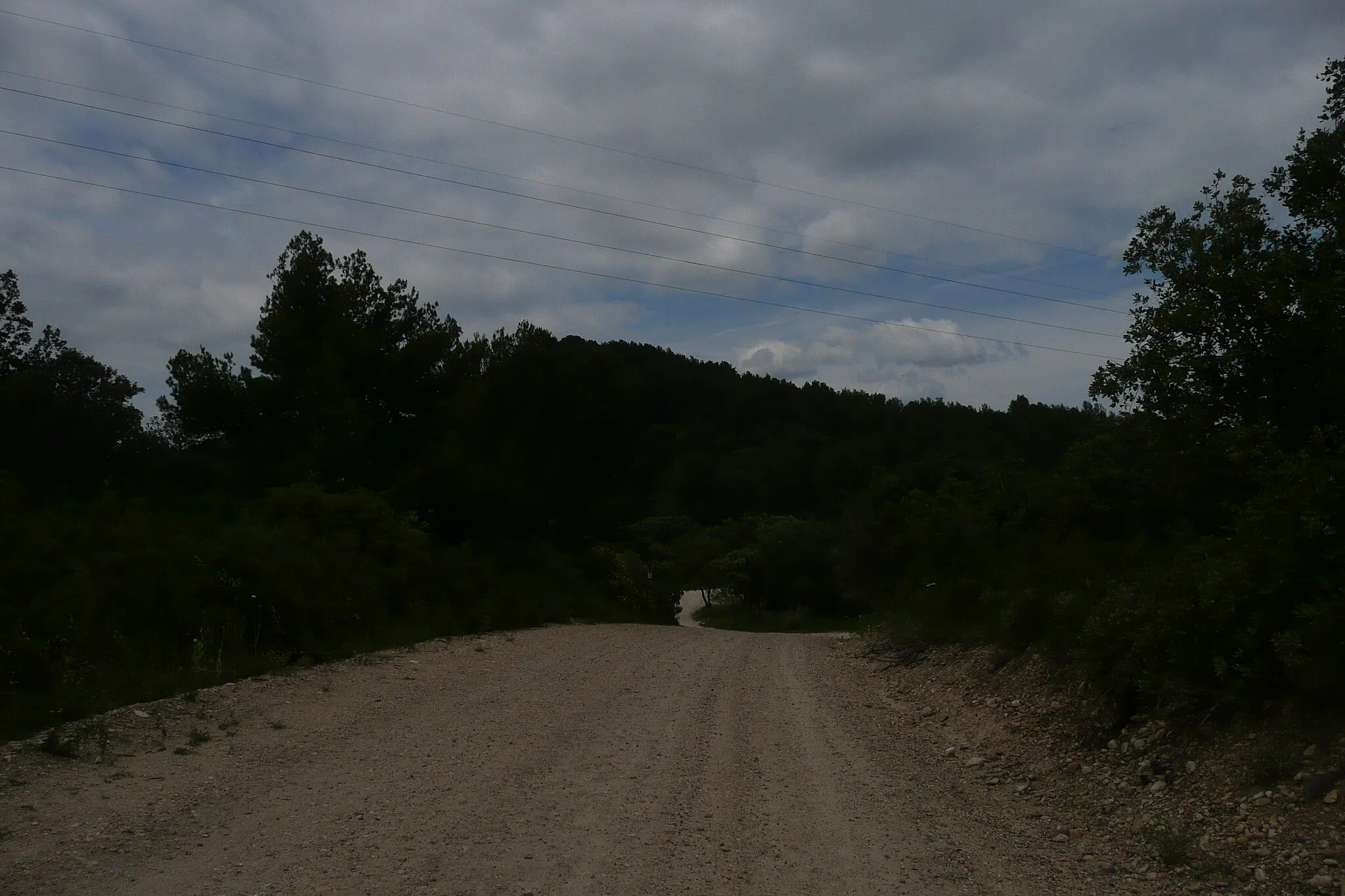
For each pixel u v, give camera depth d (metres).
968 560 15.39
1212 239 8.58
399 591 19.06
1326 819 5.17
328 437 24.75
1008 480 16.56
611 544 34.88
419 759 7.99
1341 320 7.37
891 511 21.69
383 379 27.45
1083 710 8.31
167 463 24.28
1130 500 12.66
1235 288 8.14
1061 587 10.77
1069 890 5.19
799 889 5.16
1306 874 4.80
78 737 7.96
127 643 11.47
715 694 11.80
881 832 6.24
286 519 19.41
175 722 9.09
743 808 6.70
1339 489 6.12
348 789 7.02
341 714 9.95
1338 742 5.64
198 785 7.08
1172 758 6.72
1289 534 6.25
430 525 25.78
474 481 26.08
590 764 7.87
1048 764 7.71
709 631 25.67
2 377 24.11
